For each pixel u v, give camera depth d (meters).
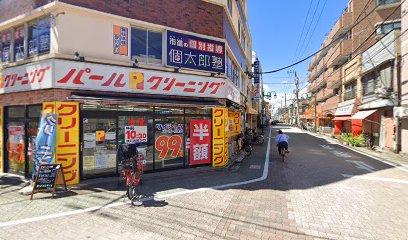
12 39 9.00
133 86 8.74
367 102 20.75
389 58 16.64
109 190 7.20
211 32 10.77
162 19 9.52
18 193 6.90
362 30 24.58
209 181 8.40
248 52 26.23
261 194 7.04
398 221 5.26
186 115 10.16
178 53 9.83
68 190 7.14
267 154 15.78
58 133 7.47
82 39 8.00
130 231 4.61
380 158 14.19
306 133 40.06
